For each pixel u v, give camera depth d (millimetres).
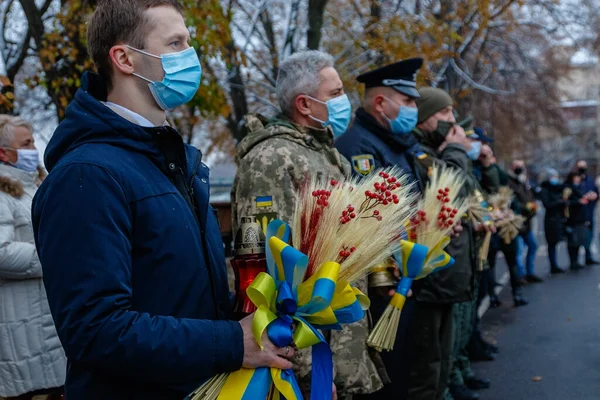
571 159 42344
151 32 1682
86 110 1603
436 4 8523
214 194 9203
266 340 1611
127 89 1701
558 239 11570
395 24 7145
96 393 1532
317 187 1989
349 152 3311
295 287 1701
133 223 1522
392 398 3041
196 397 1602
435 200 2865
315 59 2857
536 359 5902
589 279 10625
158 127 1638
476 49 11945
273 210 2301
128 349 1396
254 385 1604
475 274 3799
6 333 3113
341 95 2877
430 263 2760
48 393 3254
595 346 6258
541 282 10672
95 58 1718
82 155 1500
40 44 5051
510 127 18562
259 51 7824
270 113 8297
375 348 2615
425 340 3701
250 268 1855
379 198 1865
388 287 2949
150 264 1529
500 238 7539
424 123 4324
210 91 5633
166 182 1620
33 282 3168
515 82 15180
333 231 1798
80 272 1406
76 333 1393
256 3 7438
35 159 3328
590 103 42188
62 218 1431
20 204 3162
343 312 1756
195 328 1498
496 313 8148
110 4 1682
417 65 3479
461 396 4641
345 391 2367
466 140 4223
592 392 4879
